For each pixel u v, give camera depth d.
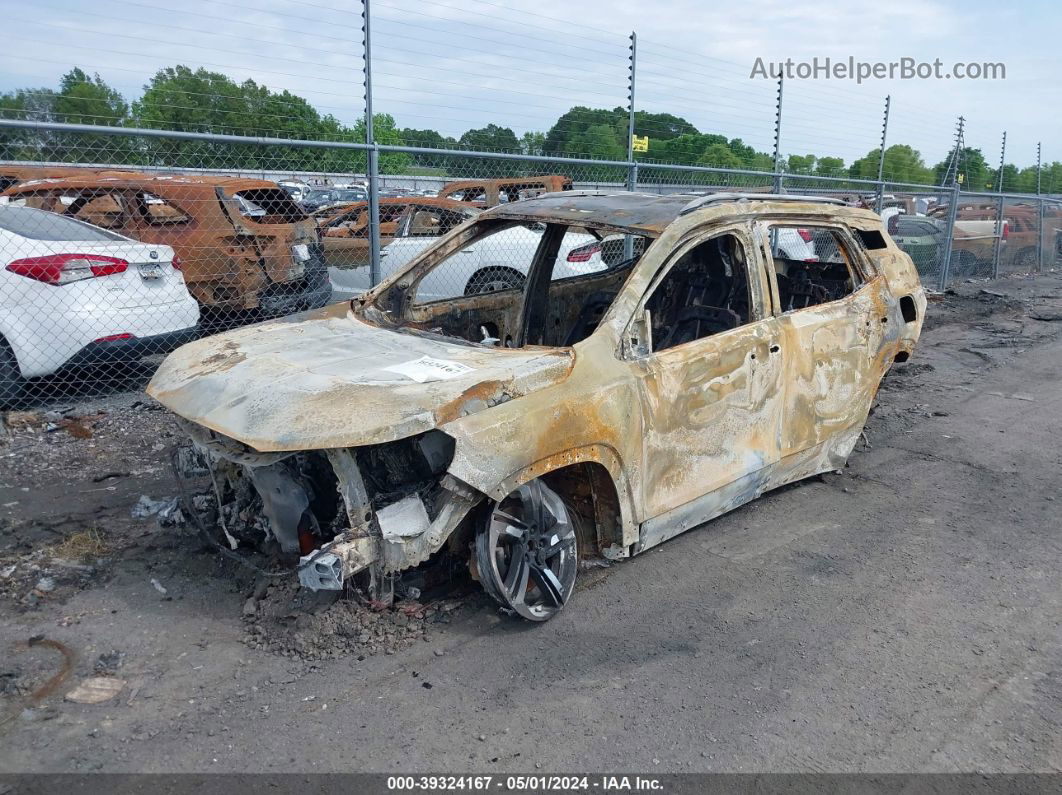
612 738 2.89
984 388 7.86
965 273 15.90
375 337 4.11
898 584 4.04
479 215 4.89
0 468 5.23
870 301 5.05
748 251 4.39
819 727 2.96
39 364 6.01
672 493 3.97
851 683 3.23
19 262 5.88
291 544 3.62
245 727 2.91
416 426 3.08
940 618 3.73
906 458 5.88
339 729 2.90
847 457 5.23
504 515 3.42
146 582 3.89
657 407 3.80
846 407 4.95
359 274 9.16
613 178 9.55
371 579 3.39
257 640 3.43
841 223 5.07
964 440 6.30
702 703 3.09
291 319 4.61
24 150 6.26
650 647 3.46
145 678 3.17
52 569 3.96
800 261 5.60
